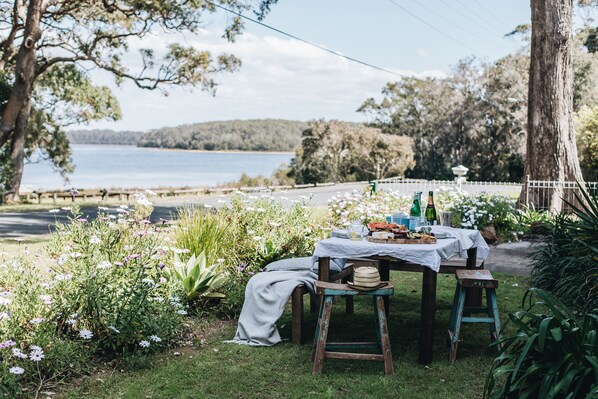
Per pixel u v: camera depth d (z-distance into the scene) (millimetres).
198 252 6711
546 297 3271
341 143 46938
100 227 5895
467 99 46000
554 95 13969
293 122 137875
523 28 46062
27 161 32281
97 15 25594
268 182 50000
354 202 10039
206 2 23578
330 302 4406
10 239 11164
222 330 5457
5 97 25562
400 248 4645
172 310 5145
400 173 46406
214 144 149375
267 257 6941
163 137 190500
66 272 5188
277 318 5082
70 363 4195
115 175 82375
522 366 3277
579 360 3043
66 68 31047
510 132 44062
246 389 4027
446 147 47812
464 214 11969
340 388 4070
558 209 13703
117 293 4957
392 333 5473
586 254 5723
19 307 4402
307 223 8539
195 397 3873
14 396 3656
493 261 9398
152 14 24078
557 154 13945
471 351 4906
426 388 4062
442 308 6438
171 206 20219
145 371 4340
